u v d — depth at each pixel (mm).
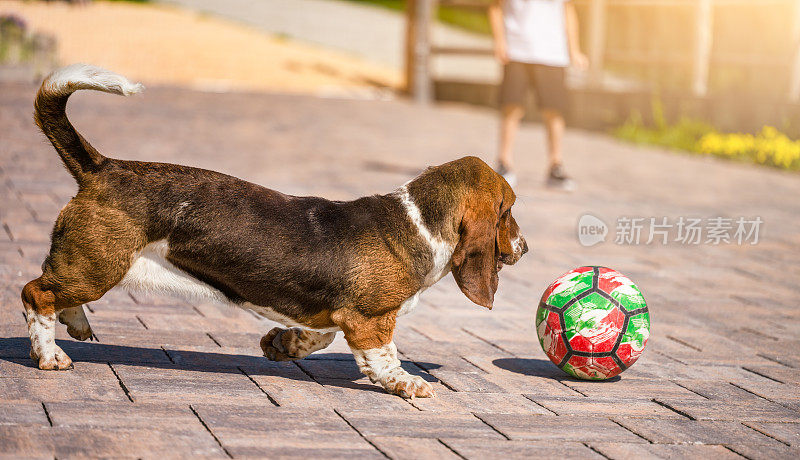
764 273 9867
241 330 6777
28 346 5883
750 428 5406
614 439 5047
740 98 19312
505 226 5777
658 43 21031
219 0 37469
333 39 31750
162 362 5848
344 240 5445
